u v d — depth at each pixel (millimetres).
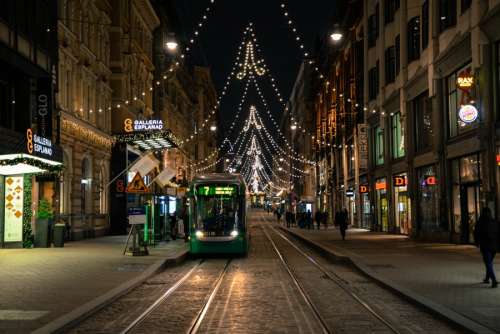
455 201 29547
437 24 30859
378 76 45156
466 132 27297
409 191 36188
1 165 25016
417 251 25828
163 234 38000
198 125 104375
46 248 28438
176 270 21359
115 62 44594
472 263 20297
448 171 30000
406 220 38656
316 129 86875
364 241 34031
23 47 27109
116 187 43969
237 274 19734
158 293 15141
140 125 44938
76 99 36031
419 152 34281
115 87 44812
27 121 28812
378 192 46250
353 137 54750
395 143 40844
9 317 10961
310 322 11023
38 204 30500
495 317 10555
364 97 48312
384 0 42500
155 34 61562
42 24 29391
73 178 35250
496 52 24078
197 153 102562
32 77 29234
